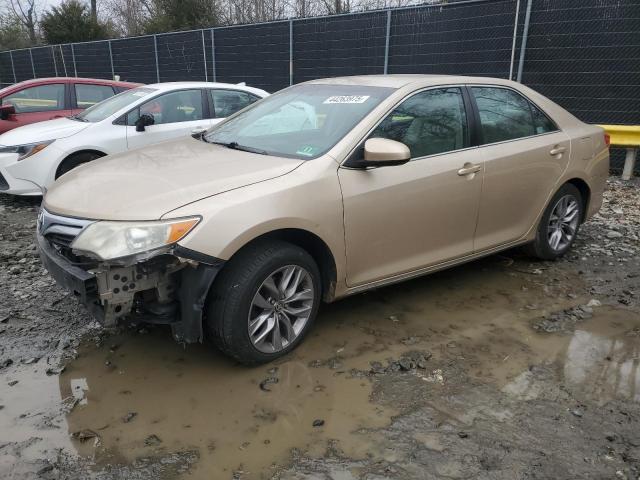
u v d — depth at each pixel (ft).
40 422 8.96
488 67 32.53
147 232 9.02
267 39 44.45
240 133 13.41
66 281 9.44
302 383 10.12
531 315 13.08
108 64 61.87
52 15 87.40
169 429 8.81
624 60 28.14
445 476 7.85
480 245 13.99
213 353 11.16
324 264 11.21
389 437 8.68
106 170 11.44
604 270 16.05
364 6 75.66
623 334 12.21
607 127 27.02
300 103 13.46
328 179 10.76
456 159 12.82
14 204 23.22
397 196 11.68
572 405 9.57
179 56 53.11
